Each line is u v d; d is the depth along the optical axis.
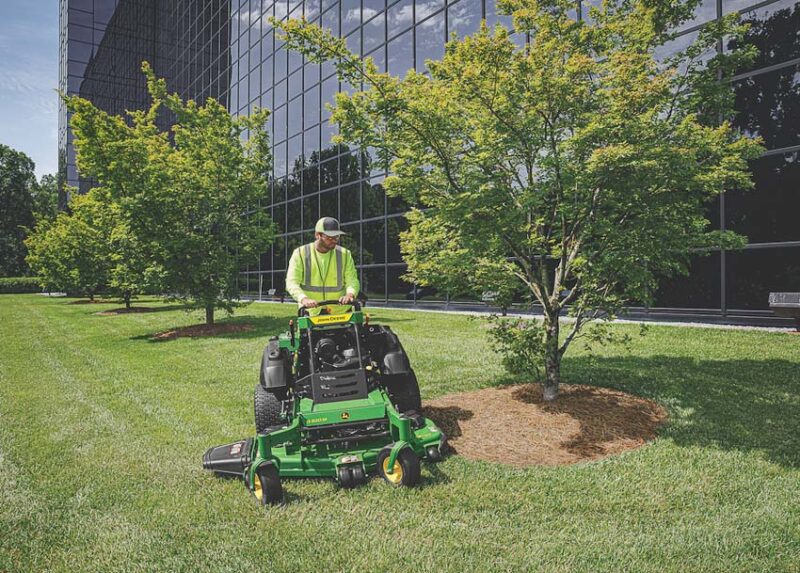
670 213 5.27
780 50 11.12
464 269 6.14
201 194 14.91
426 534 3.53
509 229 5.48
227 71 36.38
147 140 15.49
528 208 5.08
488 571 3.10
